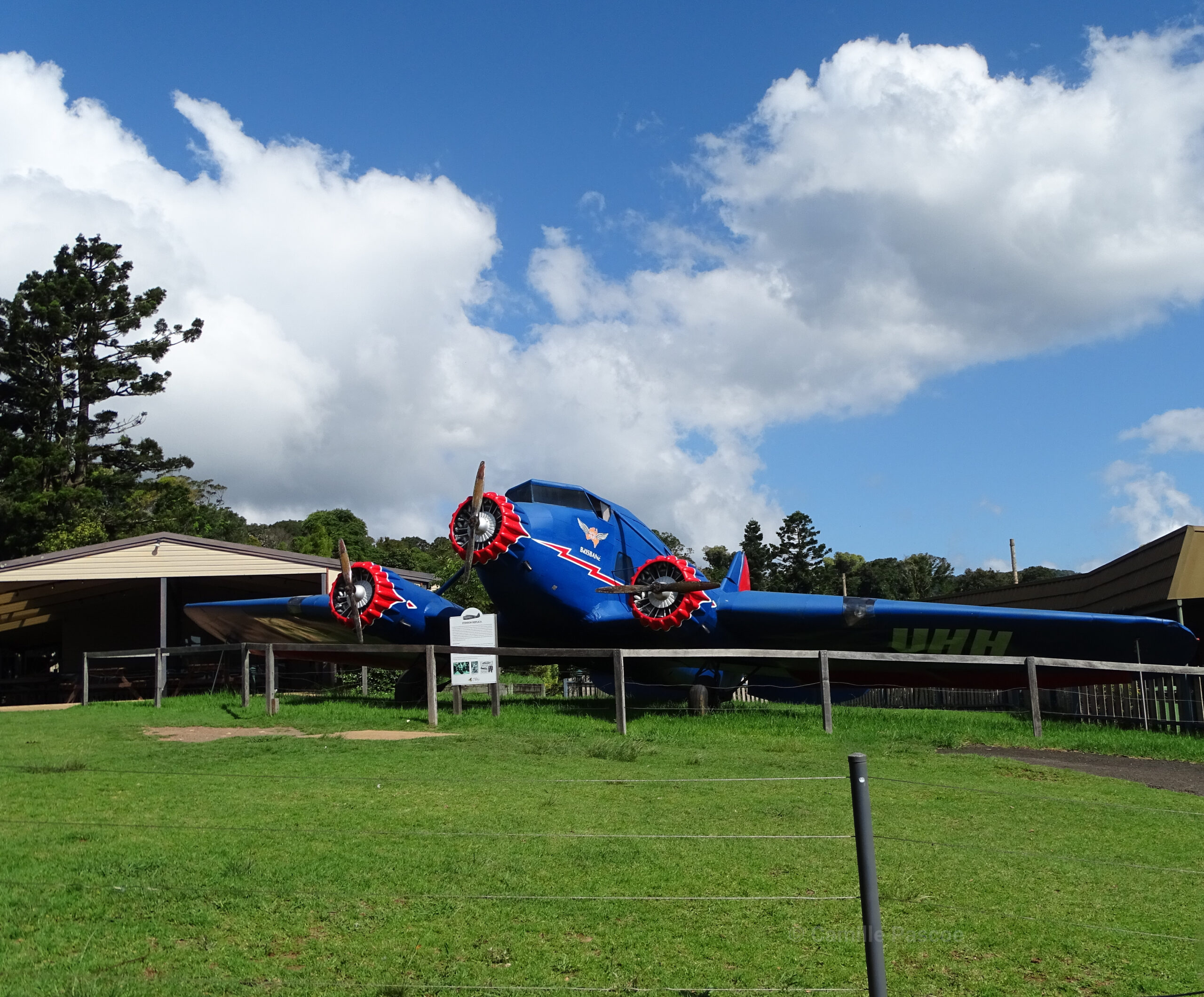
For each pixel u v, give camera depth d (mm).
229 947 5582
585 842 7652
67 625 36062
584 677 27562
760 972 5434
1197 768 11914
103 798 9031
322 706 17266
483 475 17922
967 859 7570
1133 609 19141
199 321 51594
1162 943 5945
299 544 60031
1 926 5730
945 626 16844
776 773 10703
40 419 48594
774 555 58188
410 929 5902
